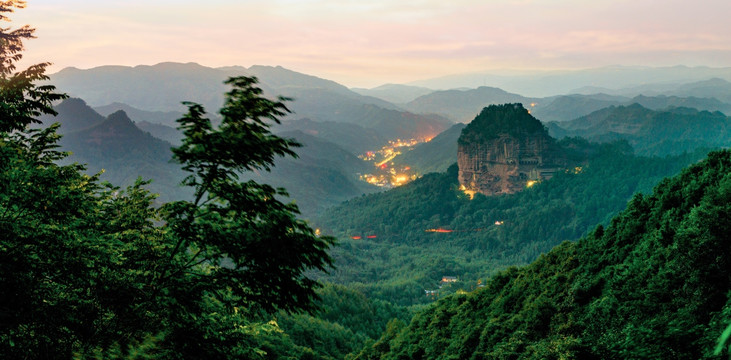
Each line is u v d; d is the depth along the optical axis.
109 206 17.00
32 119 15.25
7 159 13.39
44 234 13.40
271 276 14.74
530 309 53.00
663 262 38.00
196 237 14.59
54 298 13.45
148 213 16.69
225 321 17.34
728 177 39.25
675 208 47.66
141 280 15.12
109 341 14.46
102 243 14.55
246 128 14.42
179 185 14.90
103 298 13.95
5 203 13.42
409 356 74.81
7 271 12.20
